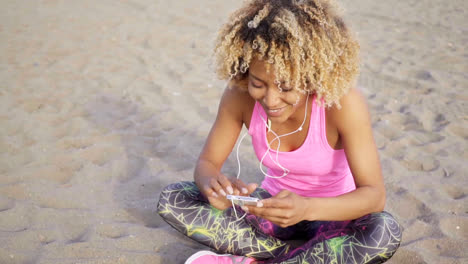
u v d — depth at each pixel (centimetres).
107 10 699
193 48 548
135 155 306
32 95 399
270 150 188
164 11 702
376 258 172
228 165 299
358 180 177
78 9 700
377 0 792
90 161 297
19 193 259
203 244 199
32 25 609
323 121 173
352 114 170
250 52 148
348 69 159
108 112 373
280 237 217
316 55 148
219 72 174
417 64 488
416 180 275
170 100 402
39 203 251
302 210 162
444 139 325
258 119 186
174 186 198
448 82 436
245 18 155
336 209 167
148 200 257
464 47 543
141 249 216
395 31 612
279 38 144
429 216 238
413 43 562
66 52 516
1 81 426
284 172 195
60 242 217
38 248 213
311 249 177
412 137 329
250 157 311
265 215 161
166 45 555
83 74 455
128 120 359
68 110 374
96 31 596
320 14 149
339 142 182
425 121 355
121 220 239
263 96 156
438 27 628
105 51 526
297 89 150
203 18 673
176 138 334
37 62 481
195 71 474
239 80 175
